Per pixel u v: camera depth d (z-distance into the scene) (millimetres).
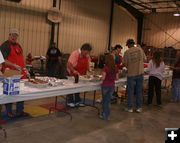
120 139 3844
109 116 4910
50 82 3752
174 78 7086
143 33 16375
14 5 8594
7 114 4301
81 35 11883
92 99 6316
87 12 12070
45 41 9945
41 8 9594
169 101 7113
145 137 4043
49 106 5316
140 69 5324
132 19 15594
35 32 9492
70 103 5367
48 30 10023
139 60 5285
